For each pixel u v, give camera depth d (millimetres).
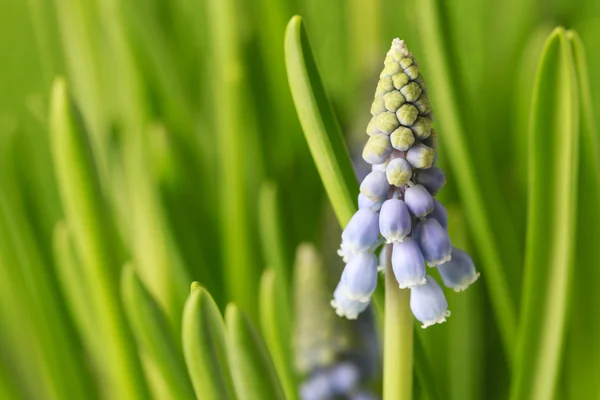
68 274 365
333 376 364
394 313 300
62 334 385
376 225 294
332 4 565
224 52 386
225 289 403
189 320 302
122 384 356
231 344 306
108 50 412
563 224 342
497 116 446
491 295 368
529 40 456
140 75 403
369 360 366
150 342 331
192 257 382
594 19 519
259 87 422
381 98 287
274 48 426
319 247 410
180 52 453
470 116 360
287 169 438
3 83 592
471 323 385
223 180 396
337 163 319
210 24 401
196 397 333
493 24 469
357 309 303
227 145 387
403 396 304
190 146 414
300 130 441
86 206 346
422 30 354
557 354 344
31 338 384
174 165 393
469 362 382
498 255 364
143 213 378
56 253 376
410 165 289
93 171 346
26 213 386
